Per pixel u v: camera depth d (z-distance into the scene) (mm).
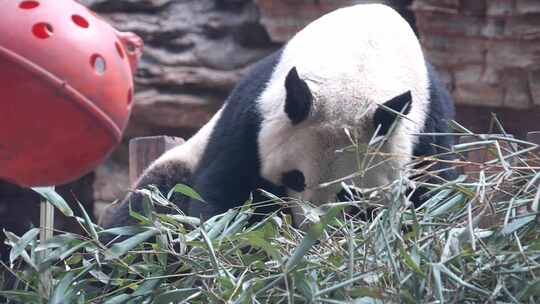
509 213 5102
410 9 19172
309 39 10453
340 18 10555
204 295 5285
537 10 18078
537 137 9977
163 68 20750
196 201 10461
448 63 19156
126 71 4516
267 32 20250
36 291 5566
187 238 5719
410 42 10438
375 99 9453
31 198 22703
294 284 4844
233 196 10266
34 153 4383
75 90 4219
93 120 4340
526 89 18906
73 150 4441
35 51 4141
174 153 12375
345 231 5371
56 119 4273
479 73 19031
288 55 10516
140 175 12828
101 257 5781
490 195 5465
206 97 20875
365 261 5016
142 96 20766
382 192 5480
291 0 19656
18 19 4160
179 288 5406
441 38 19031
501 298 4852
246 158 10180
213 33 20906
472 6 18703
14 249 5355
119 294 5801
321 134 9305
